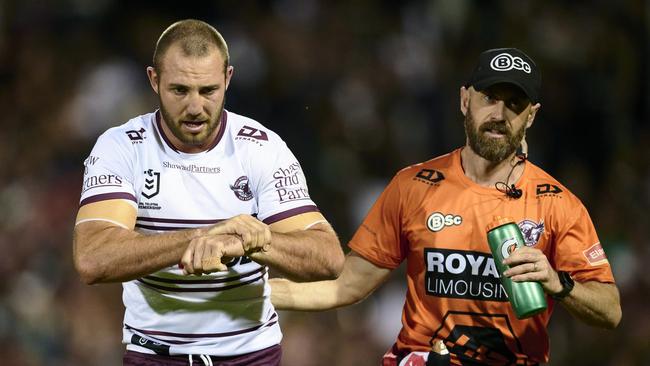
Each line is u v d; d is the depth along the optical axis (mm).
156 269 11375
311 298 13930
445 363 12914
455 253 13273
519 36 33062
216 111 11727
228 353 12469
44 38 35125
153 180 12133
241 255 11266
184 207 12133
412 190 13609
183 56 11516
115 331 26469
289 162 12492
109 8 35406
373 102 33031
